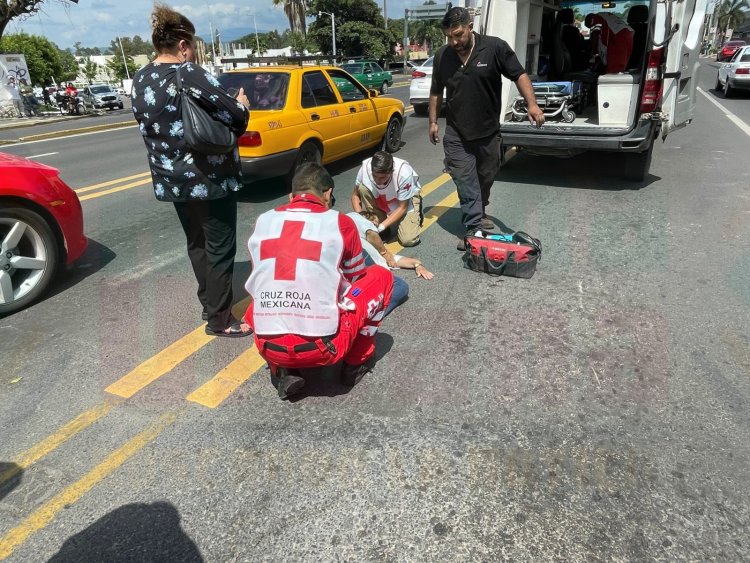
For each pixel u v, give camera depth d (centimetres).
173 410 265
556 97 635
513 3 605
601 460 226
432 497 211
